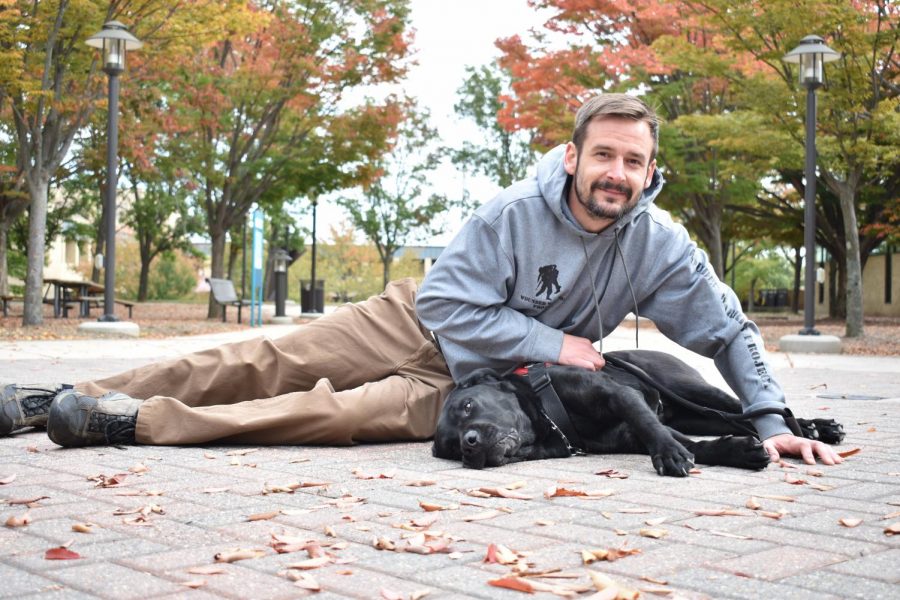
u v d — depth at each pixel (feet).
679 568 7.38
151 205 120.06
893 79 52.80
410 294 15.42
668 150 64.95
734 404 13.79
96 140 70.85
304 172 72.38
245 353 14.90
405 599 6.53
